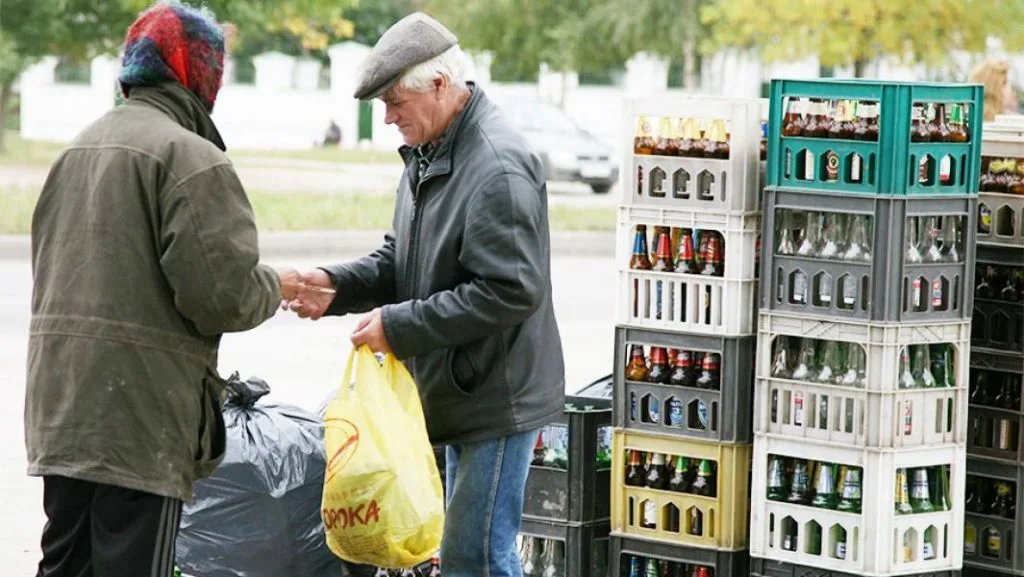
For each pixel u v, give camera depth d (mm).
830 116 5715
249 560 6094
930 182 5637
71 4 25562
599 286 17016
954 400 5758
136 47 4605
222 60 4730
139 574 4453
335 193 23922
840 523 5707
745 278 5898
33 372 4523
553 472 6184
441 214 5145
